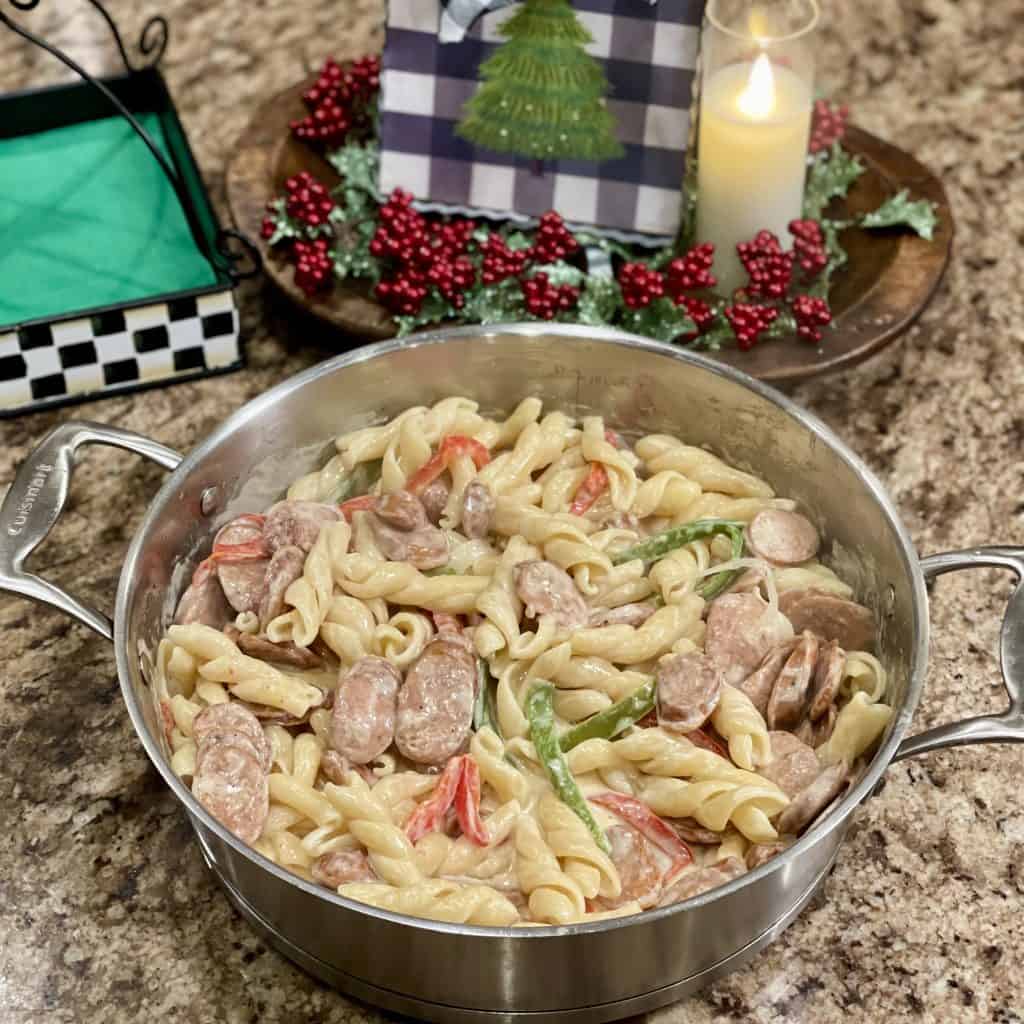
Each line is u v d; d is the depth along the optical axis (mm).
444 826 644
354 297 857
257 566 723
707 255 832
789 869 568
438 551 724
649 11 832
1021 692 609
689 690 656
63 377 841
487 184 892
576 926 536
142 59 1074
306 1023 621
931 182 936
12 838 677
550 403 791
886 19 1116
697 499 756
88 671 742
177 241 901
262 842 638
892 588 685
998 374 879
